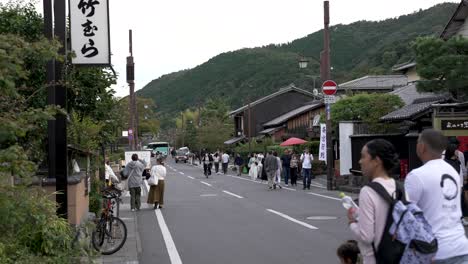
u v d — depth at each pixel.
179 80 185.88
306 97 76.75
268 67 130.12
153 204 20.97
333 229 13.96
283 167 32.53
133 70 36.38
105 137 18.02
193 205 20.94
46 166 11.43
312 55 126.69
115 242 10.95
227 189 29.12
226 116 95.94
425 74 20.39
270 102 76.56
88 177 14.40
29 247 6.73
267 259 10.38
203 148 82.81
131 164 19.38
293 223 15.23
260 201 21.81
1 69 5.64
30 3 13.66
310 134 42.03
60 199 8.76
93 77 15.77
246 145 54.44
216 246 11.95
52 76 8.86
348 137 27.30
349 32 118.19
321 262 9.98
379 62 88.31
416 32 96.88
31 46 6.21
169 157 115.94
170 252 11.36
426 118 23.92
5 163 6.17
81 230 8.52
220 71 160.25
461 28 25.55
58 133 8.83
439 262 4.48
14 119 6.07
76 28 11.45
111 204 12.70
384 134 26.41
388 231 3.95
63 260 6.80
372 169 4.23
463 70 19.55
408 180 4.68
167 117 163.38
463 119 18.50
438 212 4.54
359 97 31.91
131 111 36.62
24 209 6.55
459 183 4.66
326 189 27.42
